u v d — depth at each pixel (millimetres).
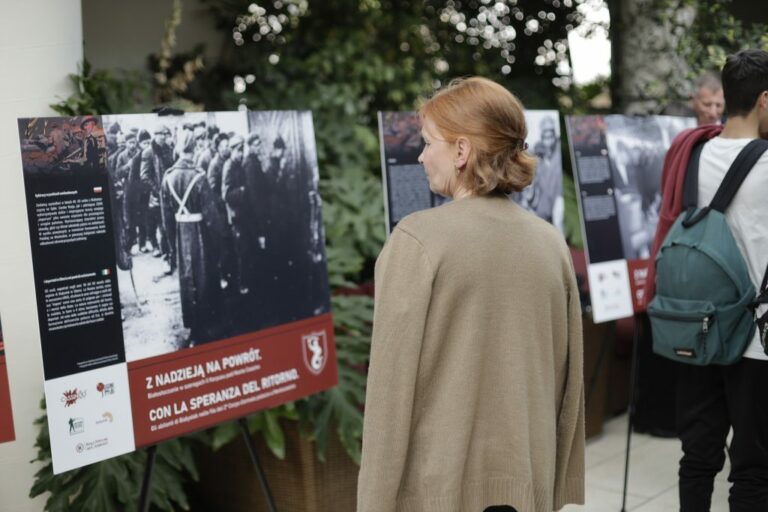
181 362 2320
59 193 2051
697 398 2693
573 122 3615
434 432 1614
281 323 2619
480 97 1679
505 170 1694
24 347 2832
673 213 2721
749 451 2551
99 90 3684
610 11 5871
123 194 2195
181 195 2342
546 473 1683
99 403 2121
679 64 5305
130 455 2805
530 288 1673
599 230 3680
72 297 2072
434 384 1636
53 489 2637
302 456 3150
